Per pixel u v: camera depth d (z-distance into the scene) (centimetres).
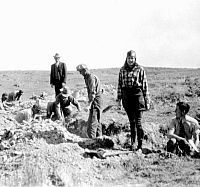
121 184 732
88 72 986
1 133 1022
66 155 852
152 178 753
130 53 877
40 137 938
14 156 870
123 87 890
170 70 5206
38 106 1366
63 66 1319
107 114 1343
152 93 2131
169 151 884
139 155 882
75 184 738
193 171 770
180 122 886
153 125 1086
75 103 1234
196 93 2012
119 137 1014
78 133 1075
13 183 731
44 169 782
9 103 1864
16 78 4759
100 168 820
